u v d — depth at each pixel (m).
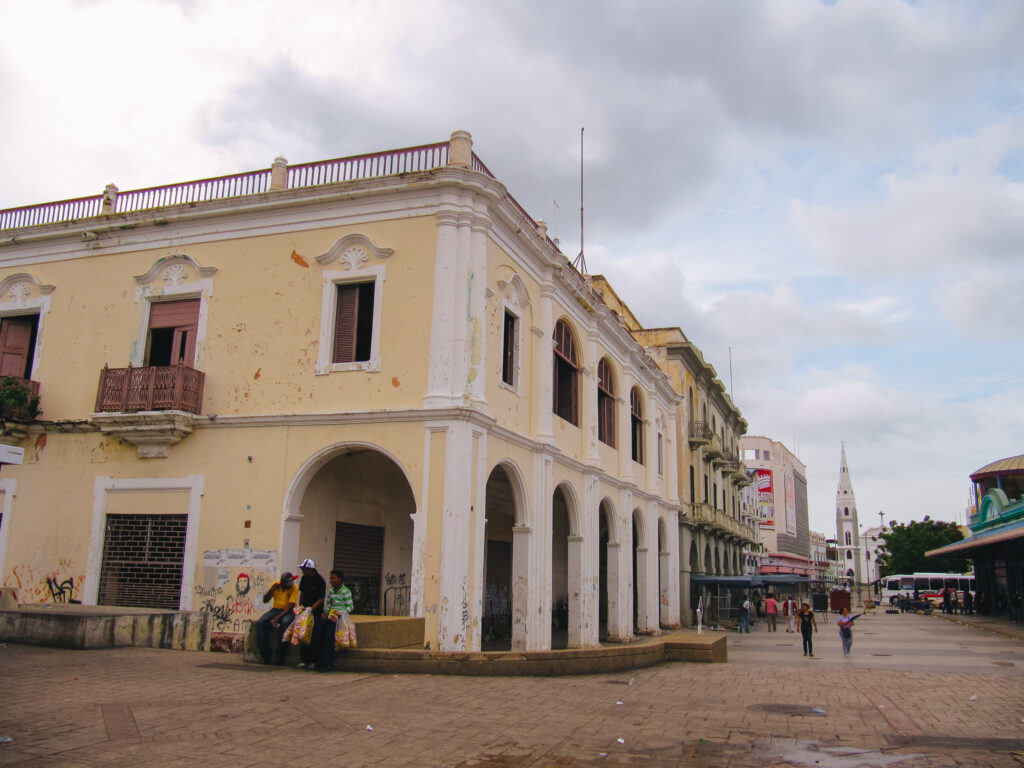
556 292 20.09
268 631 12.25
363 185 16.31
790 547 104.00
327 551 17.12
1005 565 43.28
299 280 16.64
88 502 17.14
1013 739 8.43
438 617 14.20
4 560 17.42
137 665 11.43
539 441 18.47
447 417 14.88
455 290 15.53
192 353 17.30
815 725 9.07
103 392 16.95
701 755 7.42
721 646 16.77
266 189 17.34
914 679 13.75
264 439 16.12
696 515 38.75
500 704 9.60
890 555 101.00
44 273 18.88
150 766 6.36
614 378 25.47
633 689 11.43
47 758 6.41
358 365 15.78
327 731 7.80
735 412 51.88
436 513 14.60
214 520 16.08
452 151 16.16
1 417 17.42
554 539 29.17
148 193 18.48
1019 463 51.66
